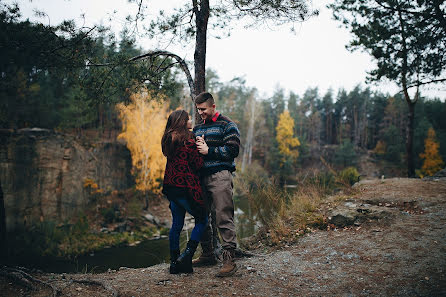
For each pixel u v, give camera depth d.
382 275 2.57
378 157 51.62
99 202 18.84
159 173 20.70
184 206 2.76
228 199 2.83
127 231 16.59
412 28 7.98
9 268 2.79
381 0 8.94
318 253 3.40
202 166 2.89
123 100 5.06
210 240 3.22
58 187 15.99
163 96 5.05
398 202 4.87
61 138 16.53
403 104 52.81
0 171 12.99
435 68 7.74
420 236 3.41
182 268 2.80
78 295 2.31
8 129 13.80
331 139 67.81
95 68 4.37
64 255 12.06
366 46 9.26
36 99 14.95
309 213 4.82
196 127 3.14
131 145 20.59
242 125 46.78
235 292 2.37
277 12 3.93
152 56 4.78
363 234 3.83
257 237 4.47
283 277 2.72
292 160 37.84
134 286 2.50
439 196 4.96
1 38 2.71
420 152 46.00
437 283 2.29
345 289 2.38
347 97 67.69
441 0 6.95
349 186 5.93
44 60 3.38
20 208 13.62
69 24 3.57
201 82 4.34
